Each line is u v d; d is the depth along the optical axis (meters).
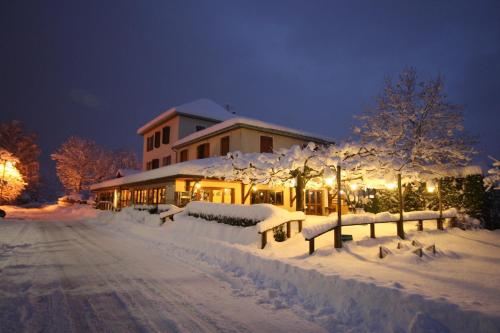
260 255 6.78
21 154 49.38
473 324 3.29
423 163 16.00
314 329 3.93
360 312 4.18
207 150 23.23
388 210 14.77
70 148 51.72
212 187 18.52
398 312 3.84
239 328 3.93
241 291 5.47
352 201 19.19
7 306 4.56
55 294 5.15
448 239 9.67
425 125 16.92
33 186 53.88
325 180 11.23
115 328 3.87
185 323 4.05
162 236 12.52
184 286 5.74
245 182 13.05
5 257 8.38
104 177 53.81
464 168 13.28
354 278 4.64
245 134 20.09
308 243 8.65
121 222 18.58
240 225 10.72
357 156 11.02
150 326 3.95
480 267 6.16
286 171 11.64
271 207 9.78
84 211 31.53
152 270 6.98
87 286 5.64
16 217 26.95
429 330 3.43
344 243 8.09
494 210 13.09
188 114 28.73
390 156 11.47
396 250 7.49
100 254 8.99
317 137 23.42
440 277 5.26
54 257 8.45
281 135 21.94
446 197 13.22
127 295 5.15
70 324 3.97
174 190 17.45
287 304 4.80
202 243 9.61
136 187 25.94
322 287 4.90
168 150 29.83
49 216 29.58
